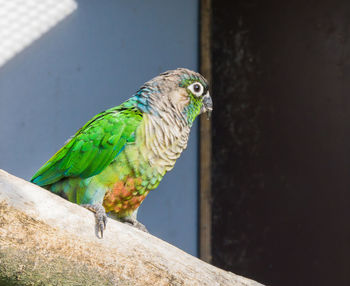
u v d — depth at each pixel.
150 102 7.79
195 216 14.36
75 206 5.87
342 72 13.12
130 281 5.90
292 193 13.31
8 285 5.62
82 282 5.74
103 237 5.86
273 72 13.87
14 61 12.70
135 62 14.08
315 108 13.30
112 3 13.91
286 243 13.23
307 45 13.55
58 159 7.68
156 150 7.61
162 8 14.57
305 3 13.66
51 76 13.05
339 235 12.68
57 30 13.20
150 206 13.81
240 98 14.22
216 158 14.34
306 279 12.89
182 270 6.15
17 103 12.66
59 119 13.04
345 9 13.26
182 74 8.15
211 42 14.71
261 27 14.14
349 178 12.76
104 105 13.55
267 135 13.77
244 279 6.50
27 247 5.46
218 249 14.00
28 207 5.50
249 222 13.73
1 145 12.40
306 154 13.27
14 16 12.80
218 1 14.80
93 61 13.56
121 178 7.45
